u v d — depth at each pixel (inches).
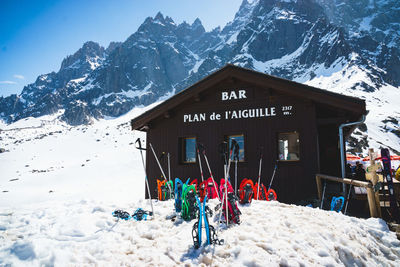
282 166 388.5
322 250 169.9
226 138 438.9
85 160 1809.8
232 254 163.9
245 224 212.8
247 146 413.7
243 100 428.5
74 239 199.9
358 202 352.5
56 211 272.7
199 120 452.4
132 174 1414.9
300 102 393.4
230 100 437.1
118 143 2212.1
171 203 302.2
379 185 240.8
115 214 250.5
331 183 403.9
